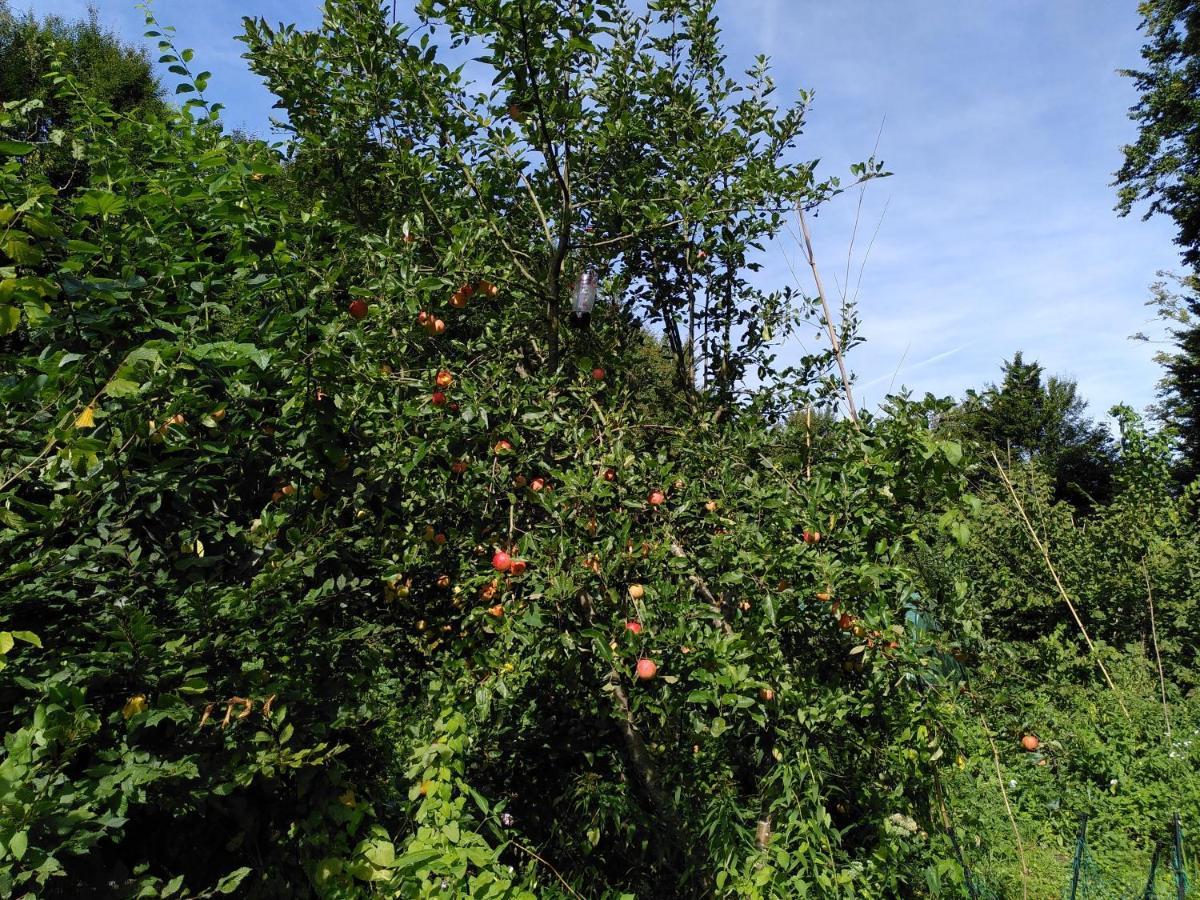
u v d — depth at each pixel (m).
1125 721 5.04
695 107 4.65
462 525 3.23
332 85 4.25
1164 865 3.96
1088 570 6.60
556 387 3.61
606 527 3.07
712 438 3.93
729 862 2.98
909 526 3.07
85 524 2.01
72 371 1.86
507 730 3.60
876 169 4.07
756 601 3.06
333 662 2.45
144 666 1.86
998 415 20.30
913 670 3.15
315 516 2.53
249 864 2.20
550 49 3.46
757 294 4.89
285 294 2.64
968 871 3.18
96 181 2.41
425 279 2.95
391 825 2.62
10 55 9.52
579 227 4.66
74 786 1.68
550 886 2.81
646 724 3.58
